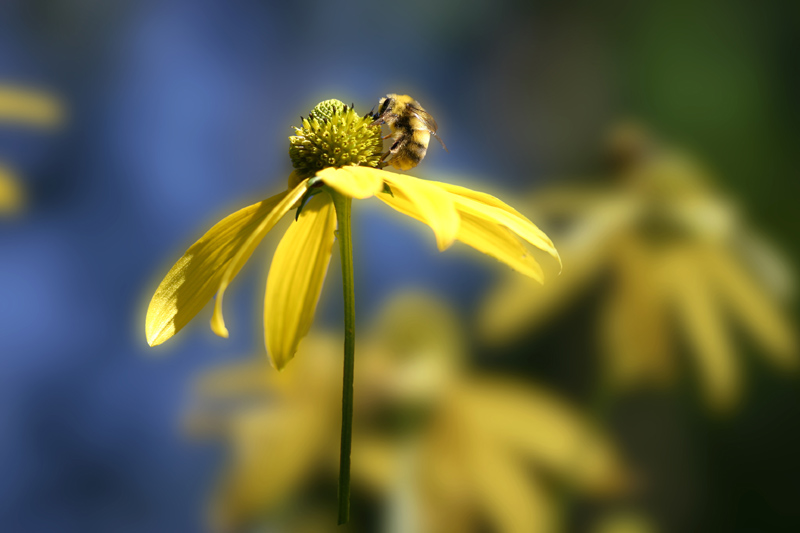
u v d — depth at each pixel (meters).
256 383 0.61
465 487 0.59
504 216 0.51
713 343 0.61
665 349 0.61
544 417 0.60
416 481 0.59
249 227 0.52
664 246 0.62
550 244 0.51
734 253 0.62
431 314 0.61
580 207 0.63
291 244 0.52
